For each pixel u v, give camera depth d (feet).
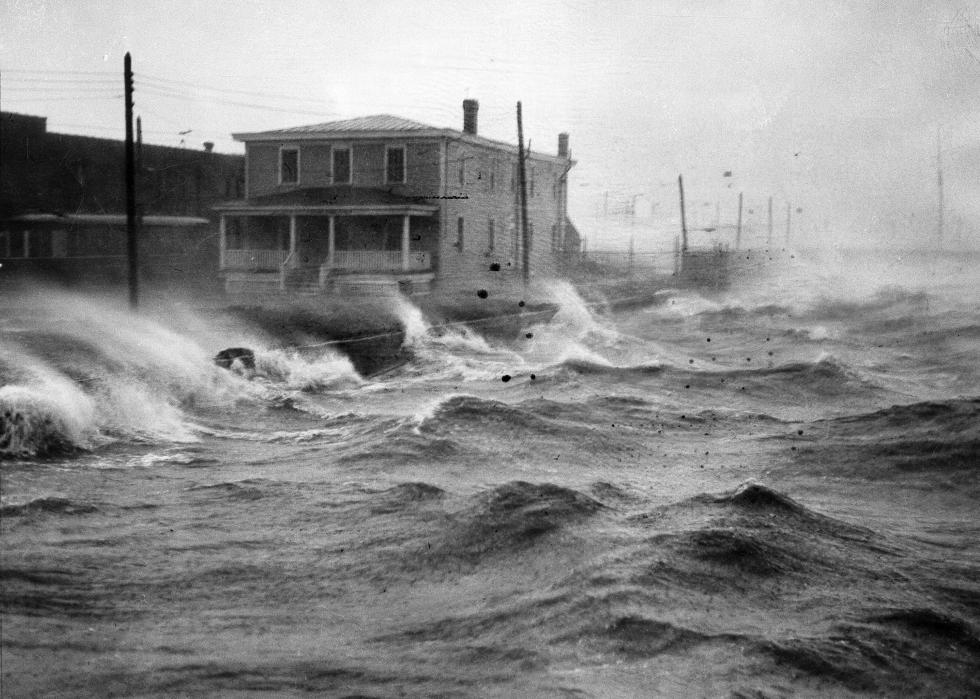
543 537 48.37
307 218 180.24
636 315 185.98
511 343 141.38
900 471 65.77
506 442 71.15
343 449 69.36
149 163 190.90
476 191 189.57
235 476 61.00
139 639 36.60
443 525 50.60
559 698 33.01
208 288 176.14
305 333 122.21
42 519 50.16
